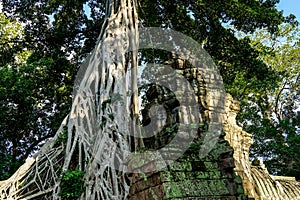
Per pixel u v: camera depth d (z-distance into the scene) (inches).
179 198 157.9
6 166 511.2
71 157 288.0
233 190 172.2
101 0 525.0
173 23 477.4
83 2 513.0
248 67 471.8
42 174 302.4
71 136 300.4
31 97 573.9
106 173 257.3
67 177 259.9
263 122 646.5
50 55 542.3
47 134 620.1
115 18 362.0
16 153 600.7
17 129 589.6
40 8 514.6
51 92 585.6
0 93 538.3
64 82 564.7
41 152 315.0
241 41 466.0
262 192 367.2
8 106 561.0
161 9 477.4
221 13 447.2
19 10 514.9
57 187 268.8
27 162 311.3
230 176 177.2
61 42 531.8
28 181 300.2
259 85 746.8
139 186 175.2
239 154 331.9
